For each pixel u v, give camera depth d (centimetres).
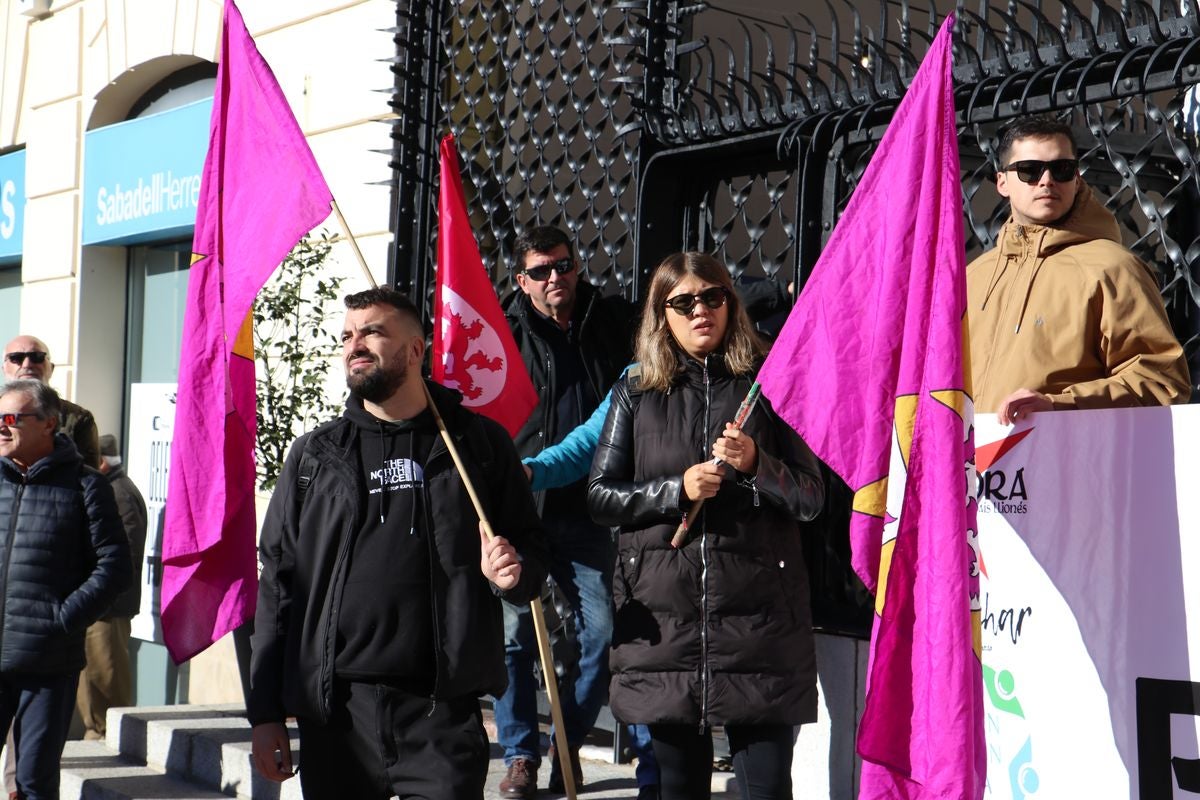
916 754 281
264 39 763
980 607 291
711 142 485
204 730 575
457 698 316
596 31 545
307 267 577
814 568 440
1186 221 400
